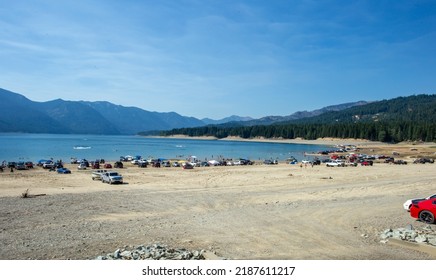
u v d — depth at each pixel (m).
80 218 23.12
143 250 13.72
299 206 27.22
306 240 16.48
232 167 83.88
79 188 43.41
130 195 35.09
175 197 33.53
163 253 13.14
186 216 23.66
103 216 23.94
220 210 26.17
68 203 29.62
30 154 135.50
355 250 14.72
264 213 24.14
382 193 35.69
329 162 88.31
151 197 33.56
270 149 188.12
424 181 47.56
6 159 113.56
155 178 57.22
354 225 19.95
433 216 20.36
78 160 100.12
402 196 33.28
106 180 49.59
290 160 107.44
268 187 42.62
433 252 14.19
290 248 15.07
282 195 34.66
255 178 55.91
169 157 133.12
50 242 16.34
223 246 15.41
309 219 21.80
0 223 21.23
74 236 17.61
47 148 175.75
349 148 174.75
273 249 14.92
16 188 43.16
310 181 49.94
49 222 21.64
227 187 43.28
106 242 16.28
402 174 60.97
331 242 16.11
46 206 27.98
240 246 15.41
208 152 162.00
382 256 13.80
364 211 24.70
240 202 30.31
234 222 21.02
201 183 49.38
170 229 19.20
